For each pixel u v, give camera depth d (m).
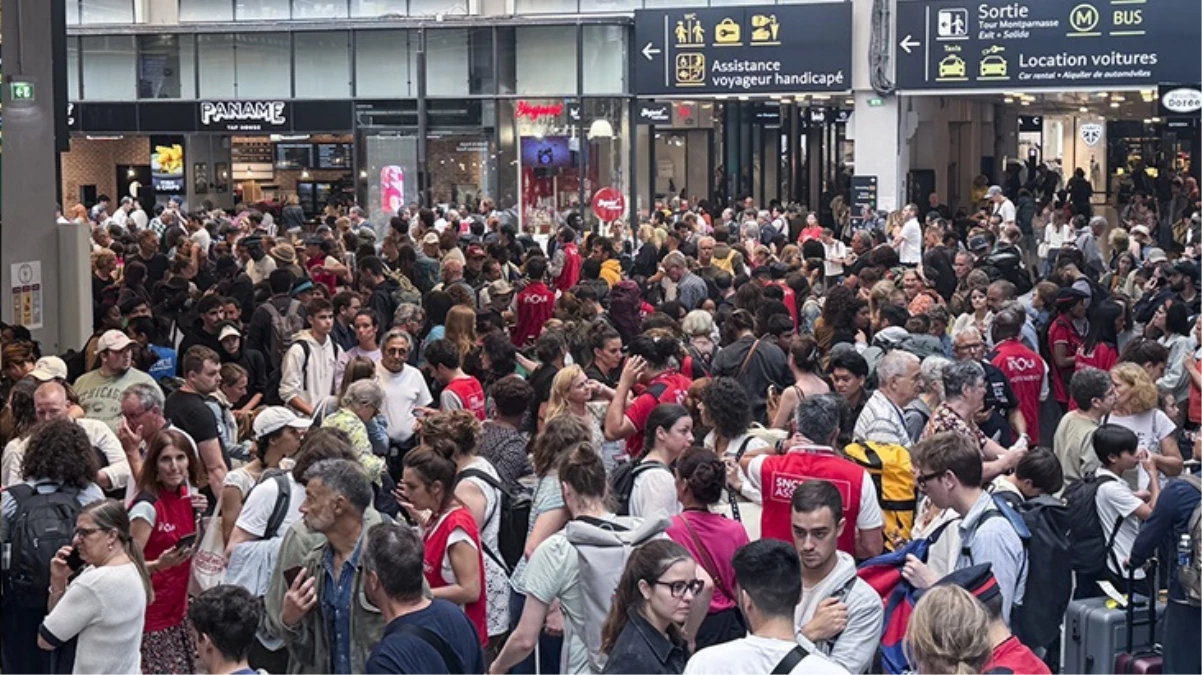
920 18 36.75
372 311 15.88
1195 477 9.54
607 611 7.79
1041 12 35.91
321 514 7.54
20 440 10.66
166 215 32.44
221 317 16.02
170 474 9.42
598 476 8.09
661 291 21.67
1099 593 10.16
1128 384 11.52
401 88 40.50
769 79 37.94
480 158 40.31
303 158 43.75
